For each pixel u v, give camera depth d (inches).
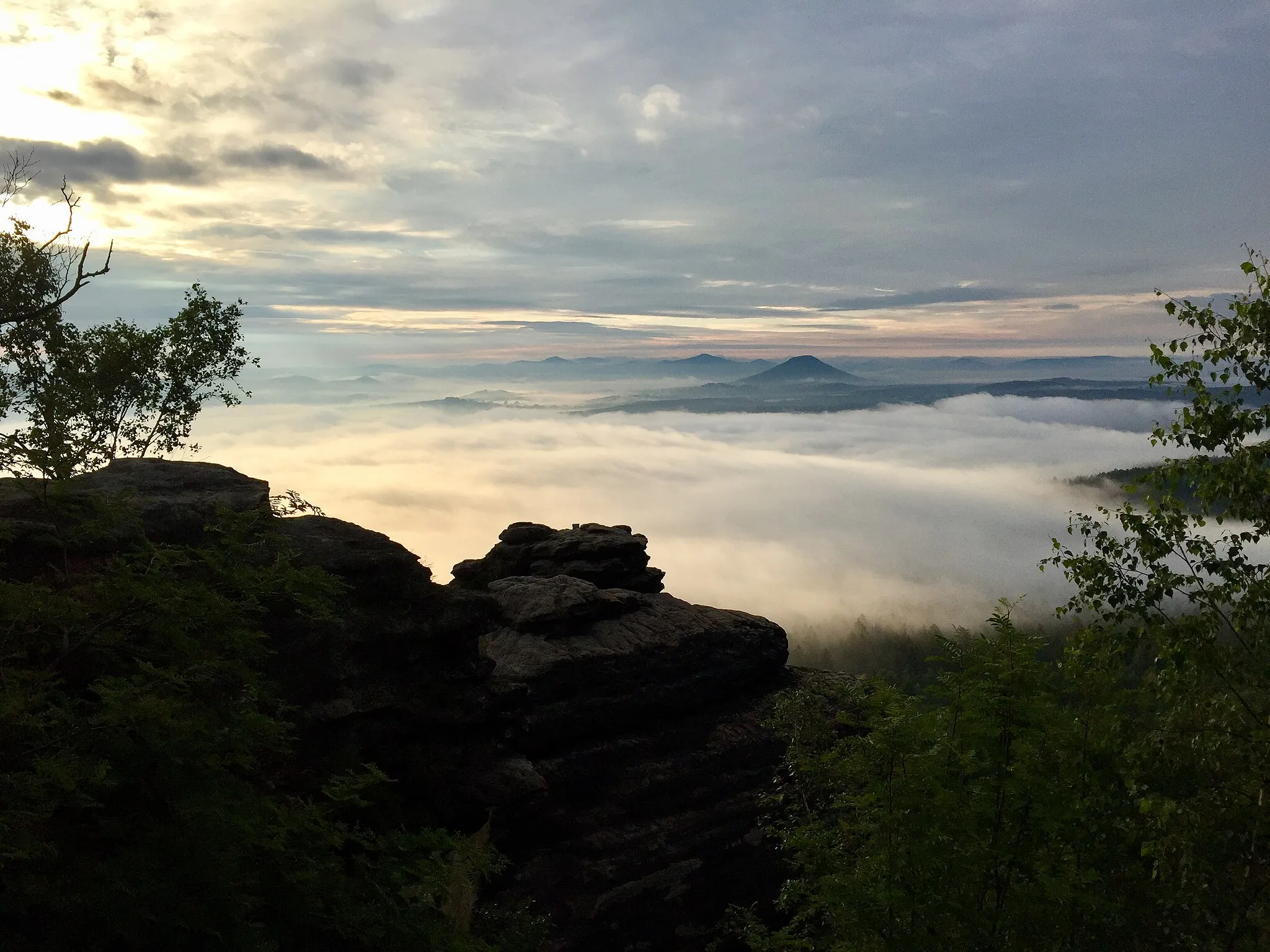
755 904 802.2
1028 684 528.7
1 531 411.5
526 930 677.9
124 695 327.3
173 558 410.6
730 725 1139.3
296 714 663.1
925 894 507.5
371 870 435.8
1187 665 508.7
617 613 1183.6
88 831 331.6
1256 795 500.7
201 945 311.4
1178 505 528.4
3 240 613.6
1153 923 547.2
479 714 846.5
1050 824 514.9
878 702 557.3
